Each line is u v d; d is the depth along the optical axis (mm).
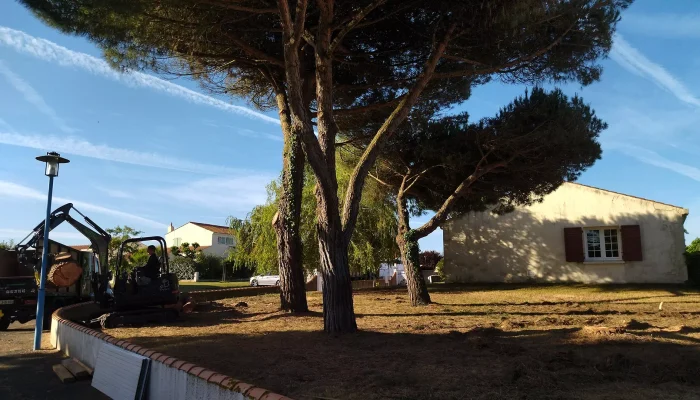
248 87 14914
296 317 11703
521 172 13930
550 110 12375
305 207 21828
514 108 12961
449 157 13148
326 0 8922
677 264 19922
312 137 8758
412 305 14133
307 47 12523
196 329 10445
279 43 12258
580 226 21938
